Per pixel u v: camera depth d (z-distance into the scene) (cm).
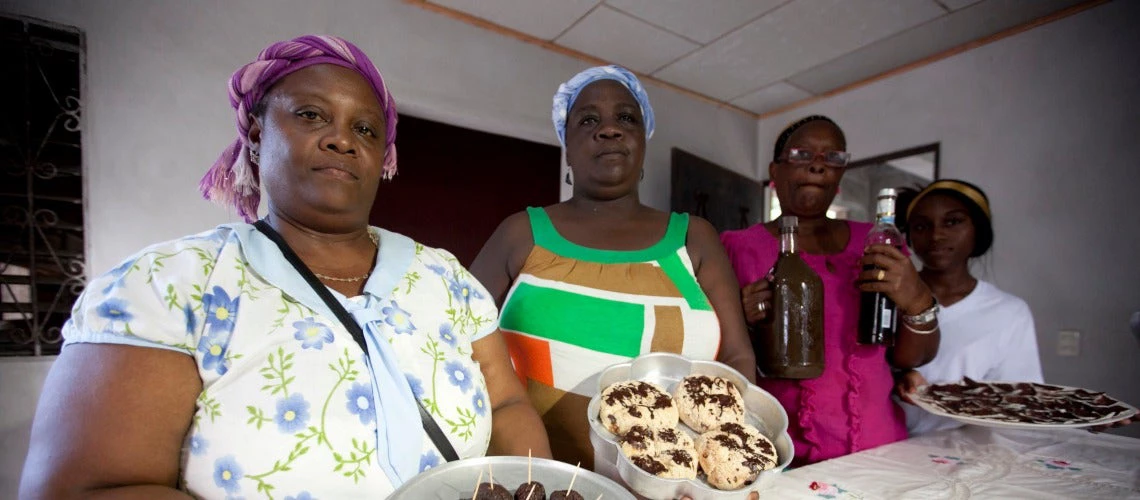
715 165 341
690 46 282
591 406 77
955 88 277
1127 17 220
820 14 247
